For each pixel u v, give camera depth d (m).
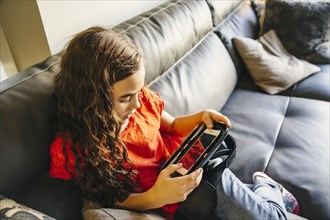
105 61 0.64
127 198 0.73
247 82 1.61
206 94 1.25
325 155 1.10
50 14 1.02
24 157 0.64
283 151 1.13
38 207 0.67
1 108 0.62
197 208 0.77
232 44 1.55
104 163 0.68
